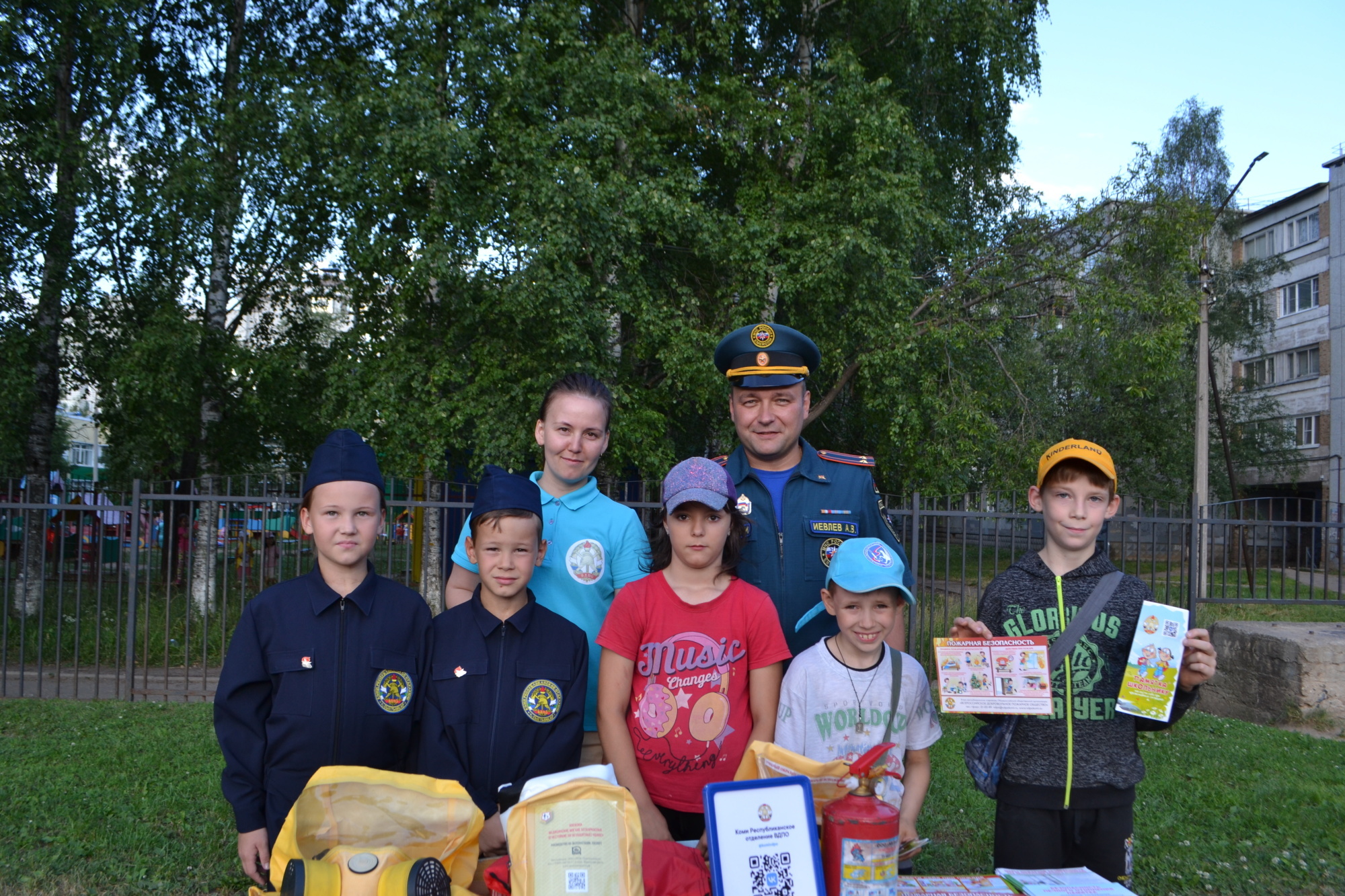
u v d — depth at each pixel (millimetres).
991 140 13945
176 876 3611
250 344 11609
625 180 9633
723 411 10992
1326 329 25281
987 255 12555
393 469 9156
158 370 9789
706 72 12305
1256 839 4121
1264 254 27891
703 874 1935
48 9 10086
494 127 9641
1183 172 20891
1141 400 16484
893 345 10523
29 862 3639
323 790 1908
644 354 10609
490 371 9398
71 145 9750
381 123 9312
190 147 10117
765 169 11445
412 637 2479
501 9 10133
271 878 1858
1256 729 6133
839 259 10133
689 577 2467
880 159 10711
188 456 12641
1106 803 2352
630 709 2424
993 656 2273
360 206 9352
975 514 6520
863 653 2371
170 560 6926
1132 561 14641
